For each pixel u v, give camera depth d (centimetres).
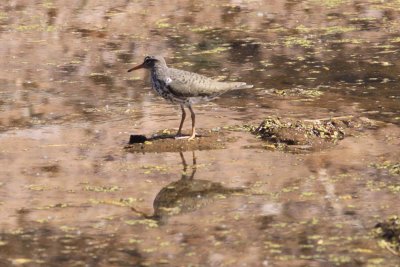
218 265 1092
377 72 2003
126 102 1795
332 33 2361
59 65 2084
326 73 2006
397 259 1097
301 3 2686
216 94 1546
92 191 1331
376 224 1191
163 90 1538
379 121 1645
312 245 1141
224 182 1359
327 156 1465
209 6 2653
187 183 1356
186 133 1585
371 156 1461
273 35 2355
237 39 2316
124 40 2312
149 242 1158
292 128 1562
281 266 1087
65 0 2700
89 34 2366
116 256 1121
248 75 1998
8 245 1154
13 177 1388
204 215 1241
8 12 2578
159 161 1452
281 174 1388
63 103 1789
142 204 1281
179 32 2389
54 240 1167
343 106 1748
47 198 1306
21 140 1559
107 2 2681
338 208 1255
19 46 2247
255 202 1283
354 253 1116
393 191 1312
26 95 1845
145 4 2664
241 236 1172
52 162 1451
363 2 2686
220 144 1523
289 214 1238
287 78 1970
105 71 2038
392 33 2350
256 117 1681
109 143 1543
